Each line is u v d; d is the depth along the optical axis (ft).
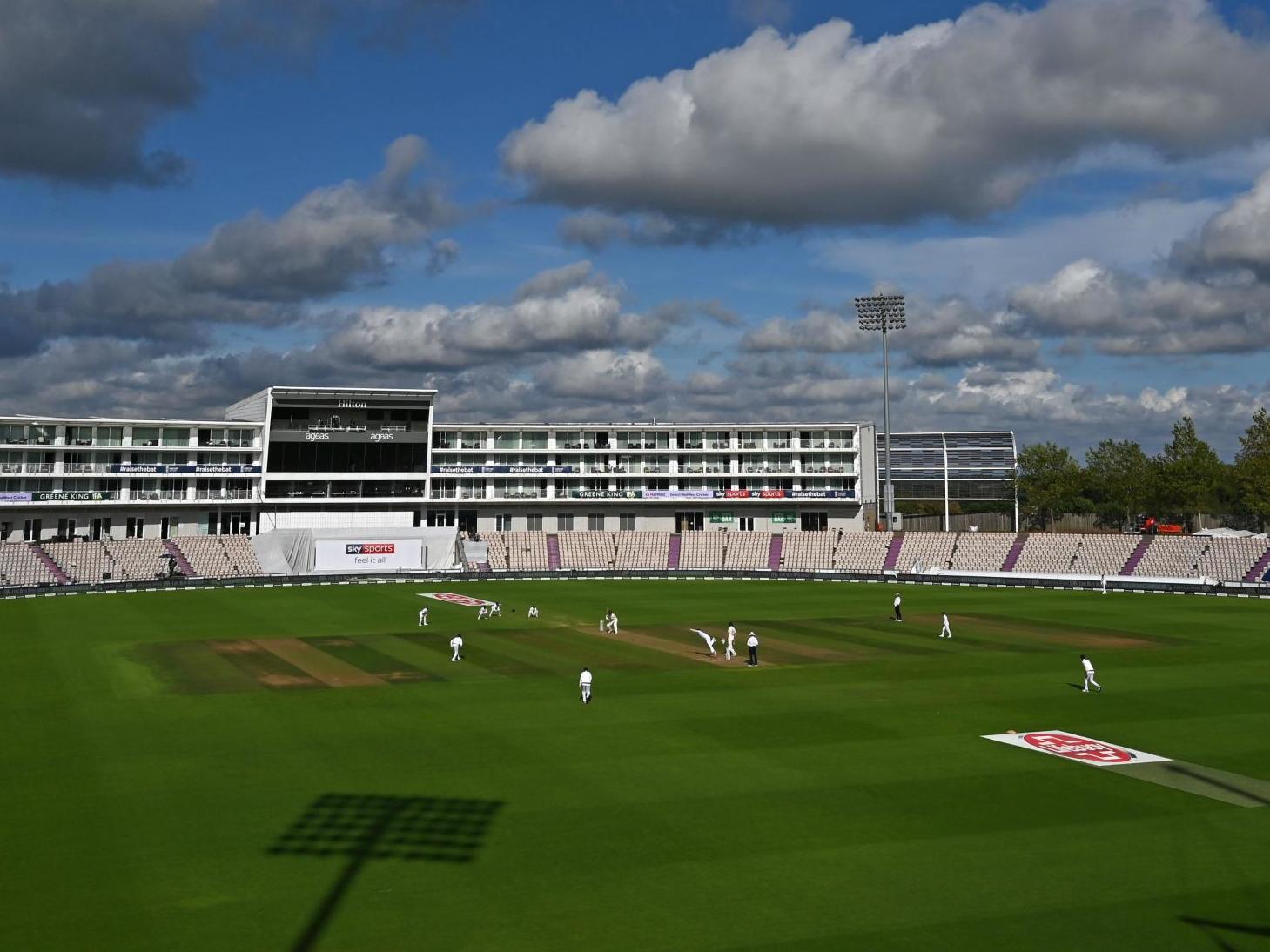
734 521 456.45
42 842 84.38
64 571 351.25
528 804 95.09
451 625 235.61
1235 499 456.04
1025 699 146.61
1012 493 492.13
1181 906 71.51
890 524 412.77
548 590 330.34
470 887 75.00
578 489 444.96
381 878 76.69
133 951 64.18
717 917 69.56
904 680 162.91
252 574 373.40
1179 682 160.35
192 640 206.69
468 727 127.85
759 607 277.64
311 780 103.35
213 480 404.77
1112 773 106.11
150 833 86.89
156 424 398.01
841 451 458.50
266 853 82.02
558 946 65.10
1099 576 347.56
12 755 113.29
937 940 65.92
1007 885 75.31
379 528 393.70
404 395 417.08
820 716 134.41
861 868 78.64
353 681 160.56
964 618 252.01
